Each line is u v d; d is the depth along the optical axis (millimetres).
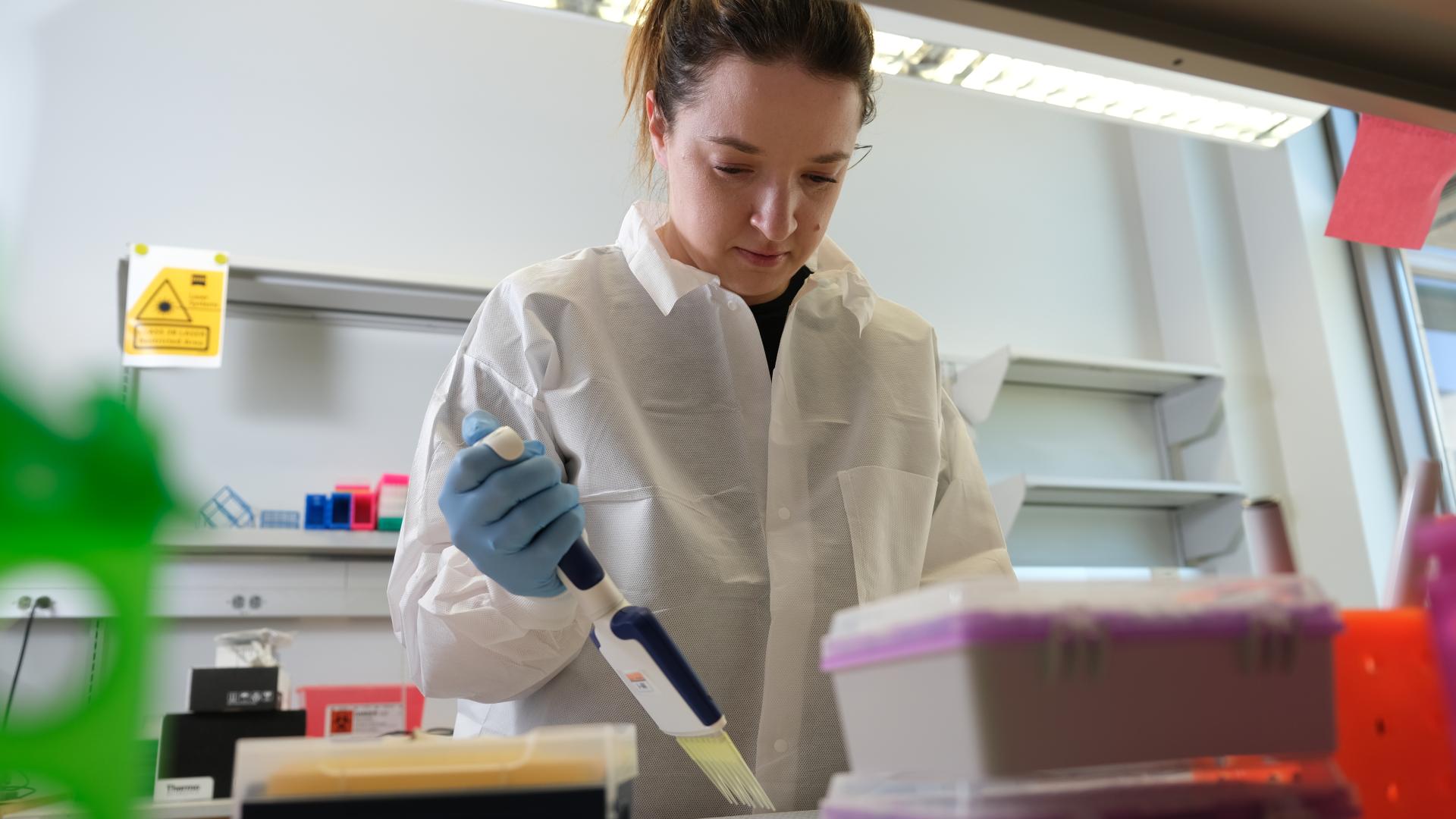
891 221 3885
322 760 515
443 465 1190
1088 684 452
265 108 3154
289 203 3111
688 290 1330
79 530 449
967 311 3900
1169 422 3977
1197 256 4066
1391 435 3824
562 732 539
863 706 516
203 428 2842
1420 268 3959
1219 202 4160
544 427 1265
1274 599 500
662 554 1216
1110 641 458
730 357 1355
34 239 2846
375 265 3158
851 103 1186
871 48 1257
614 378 1287
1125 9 806
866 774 515
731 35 1145
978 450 3727
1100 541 3793
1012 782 460
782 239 1214
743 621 1237
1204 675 477
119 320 2791
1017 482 3340
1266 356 4020
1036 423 3846
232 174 3074
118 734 465
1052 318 4020
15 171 2873
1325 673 503
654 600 1201
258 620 2803
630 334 1339
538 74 3490
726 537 1271
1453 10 822
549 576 920
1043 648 447
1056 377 3762
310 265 2754
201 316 2707
